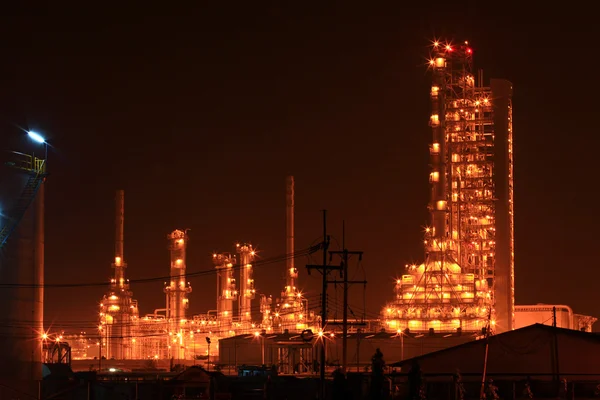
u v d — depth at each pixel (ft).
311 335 362.12
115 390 376.48
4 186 411.34
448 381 356.59
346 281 356.18
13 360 395.75
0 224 405.39
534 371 364.58
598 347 361.92
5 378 387.14
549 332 366.22
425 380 341.21
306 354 634.43
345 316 354.54
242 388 377.50
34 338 405.18
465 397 351.05
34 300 406.82
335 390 325.21
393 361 618.85
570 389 347.97
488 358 368.27
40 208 413.59
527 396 346.74
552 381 350.84
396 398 342.64
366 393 337.31
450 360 370.32
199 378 385.91
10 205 408.67
